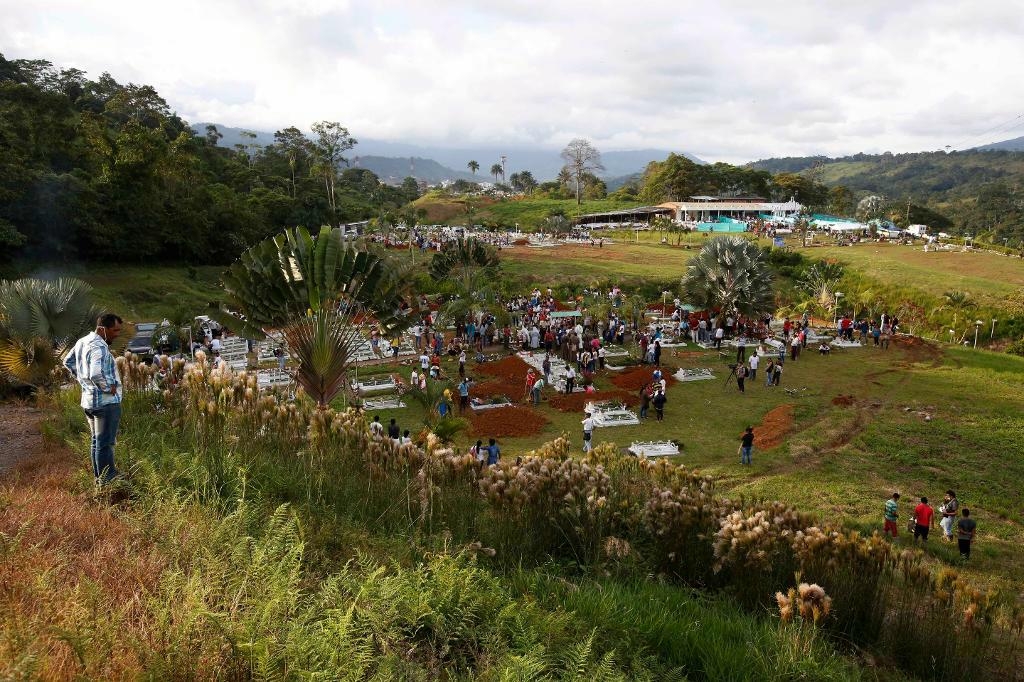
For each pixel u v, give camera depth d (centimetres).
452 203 10956
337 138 8475
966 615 598
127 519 439
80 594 315
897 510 1361
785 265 5575
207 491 550
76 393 919
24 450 683
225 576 365
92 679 257
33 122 4575
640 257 5600
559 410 2053
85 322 1368
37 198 3847
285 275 1055
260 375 2211
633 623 480
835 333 3325
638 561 673
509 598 454
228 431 722
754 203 9450
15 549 369
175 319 2680
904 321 4378
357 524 583
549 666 380
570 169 12644
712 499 768
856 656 575
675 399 2181
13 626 277
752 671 440
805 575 645
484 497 704
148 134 4928
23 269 3712
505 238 6650
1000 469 1625
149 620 321
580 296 4081
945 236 7256
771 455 1677
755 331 3222
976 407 2130
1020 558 1188
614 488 785
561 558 676
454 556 532
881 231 7331
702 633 485
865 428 1916
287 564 386
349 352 1132
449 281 4072
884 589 645
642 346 2697
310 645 298
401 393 2091
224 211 5481
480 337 2970
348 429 743
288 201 6619
